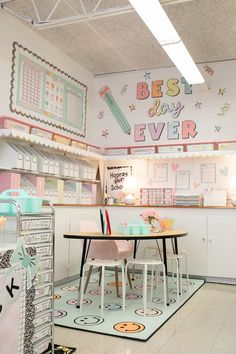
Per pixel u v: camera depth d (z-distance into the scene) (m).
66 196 4.96
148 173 5.96
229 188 5.45
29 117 4.75
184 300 3.97
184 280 5.03
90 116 6.33
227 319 3.35
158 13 3.41
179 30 4.73
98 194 6.09
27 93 4.73
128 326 3.07
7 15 4.36
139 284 4.75
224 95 5.66
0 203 2.35
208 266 5.06
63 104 5.53
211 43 5.11
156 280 4.50
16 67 4.53
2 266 2.00
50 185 4.73
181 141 5.86
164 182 5.86
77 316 3.34
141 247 5.42
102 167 6.19
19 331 2.13
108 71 6.32
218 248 5.03
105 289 4.46
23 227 2.31
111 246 3.83
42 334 2.45
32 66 4.82
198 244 5.13
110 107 6.36
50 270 2.52
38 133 4.46
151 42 5.15
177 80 5.98
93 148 5.82
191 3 4.12
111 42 5.16
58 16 4.46
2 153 4.12
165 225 4.46
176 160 5.81
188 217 5.20
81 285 3.54
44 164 4.52
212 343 2.75
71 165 5.13
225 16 4.38
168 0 3.56
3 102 4.31
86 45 5.27
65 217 4.71
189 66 4.58
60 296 4.09
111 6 4.17
